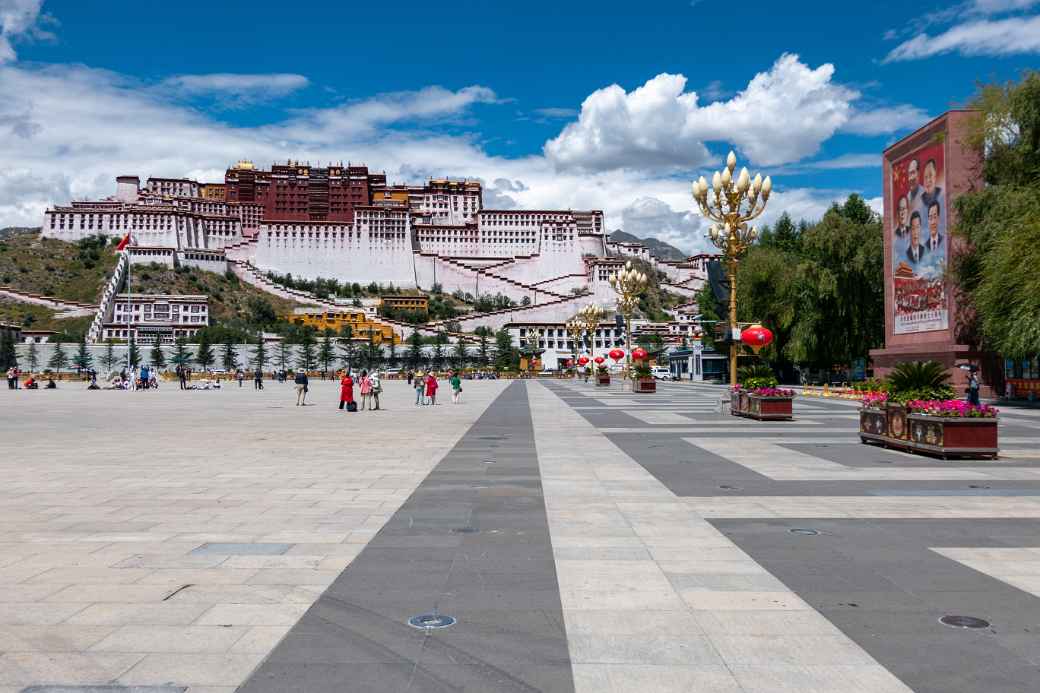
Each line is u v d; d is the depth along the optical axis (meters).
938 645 5.27
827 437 20.22
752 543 8.20
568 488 11.91
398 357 158.38
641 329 174.50
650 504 10.52
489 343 168.88
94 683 4.70
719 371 92.56
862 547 8.01
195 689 4.62
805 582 6.73
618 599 6.26
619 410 32.31
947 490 11.66
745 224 30.03
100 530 8.95
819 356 61.59
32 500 11.01
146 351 150.00
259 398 48.12
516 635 5.46
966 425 15.34
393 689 4.60
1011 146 39.00
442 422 26.41
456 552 7.83
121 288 190.50
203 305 180.12
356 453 16.94
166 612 5.96
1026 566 7.25
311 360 153.00
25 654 5.14
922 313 45.28
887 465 14.56
